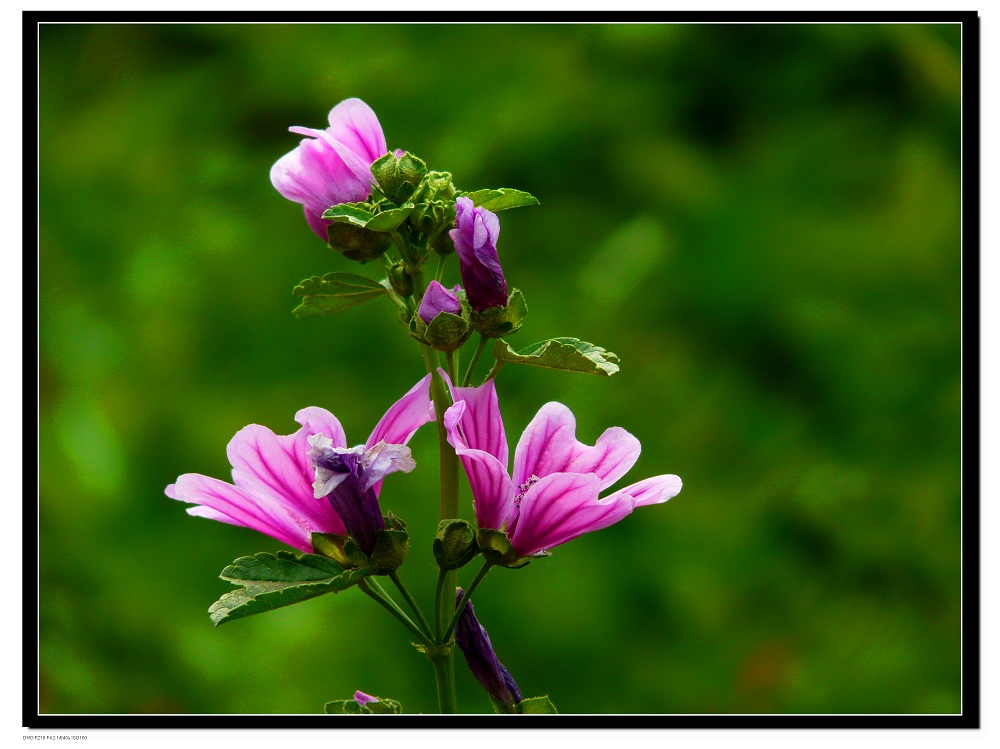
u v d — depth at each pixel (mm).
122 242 1212
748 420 1184
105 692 1058
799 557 1183
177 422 1154
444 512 787
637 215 1233
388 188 784
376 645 1087
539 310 1177
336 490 773
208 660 1065
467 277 775
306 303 803
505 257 1215
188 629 1084
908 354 1212
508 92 1229
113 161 1229
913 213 1229
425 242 786
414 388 777
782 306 1212
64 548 1087
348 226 785
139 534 1109
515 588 1111
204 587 1104
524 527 774
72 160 1224
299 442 779
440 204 782
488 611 1103
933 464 1188
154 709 1063
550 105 1220
